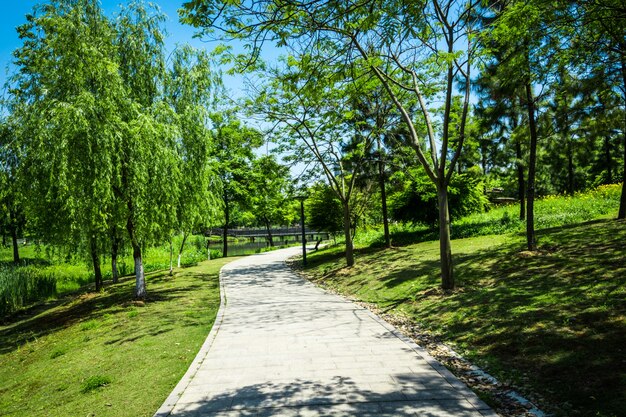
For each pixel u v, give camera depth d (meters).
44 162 11.81
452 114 14.90
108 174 11.41
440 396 4.83
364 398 4.86
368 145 17.84
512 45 9.90
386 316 9.45
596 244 11.02
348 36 6.41
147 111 13.25
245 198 33.06
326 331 8.27
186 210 14.64
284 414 4.53
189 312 11.16
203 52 15.79
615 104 12.08
